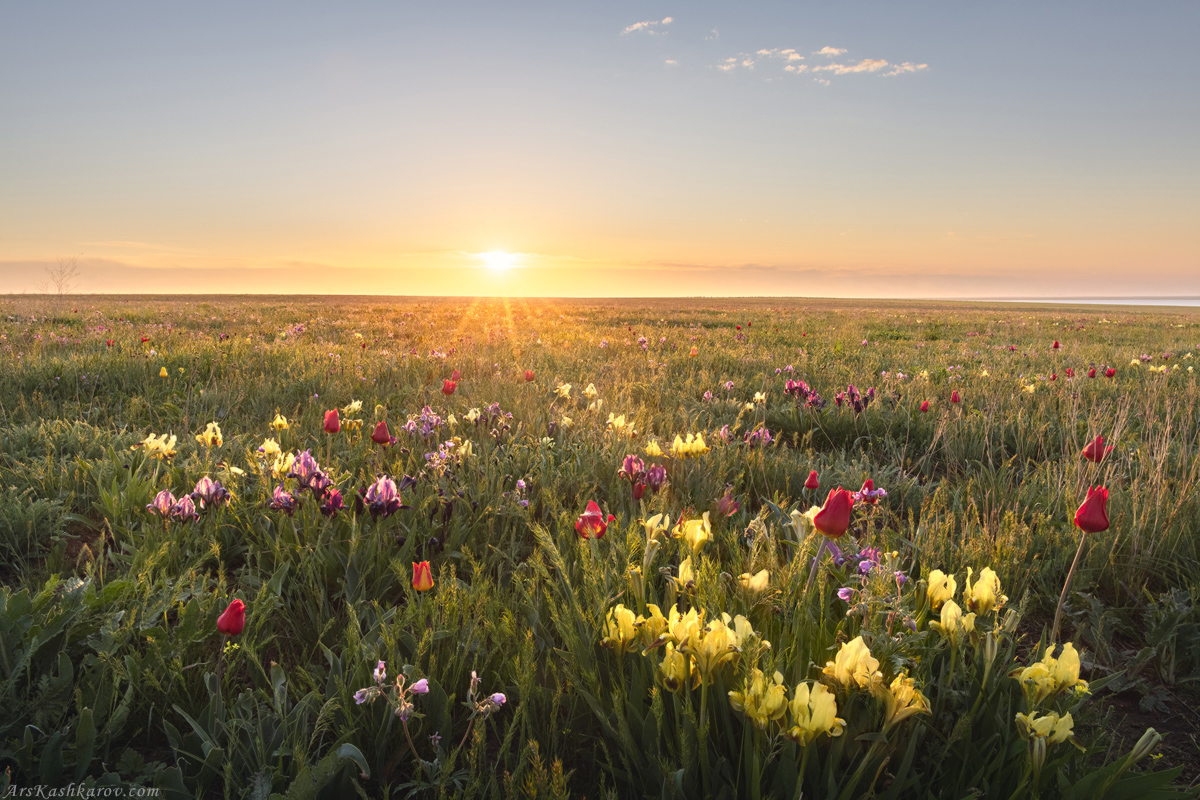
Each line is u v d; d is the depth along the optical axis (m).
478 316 28.25
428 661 2.37
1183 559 3.38
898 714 1.74
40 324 16.12
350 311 30.98
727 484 4.53
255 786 1.80
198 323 19.98
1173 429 6.27
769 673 1.88
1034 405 7.46
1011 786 1.85
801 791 1.76
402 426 5.35
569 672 2.19
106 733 1.97
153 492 3.70
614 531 3.29
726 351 13.20
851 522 3.33
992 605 2.17
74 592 2.44
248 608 2.70
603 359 11.55
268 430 5.52
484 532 3.62
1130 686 2.61
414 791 1.84
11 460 4.34
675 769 1.89
